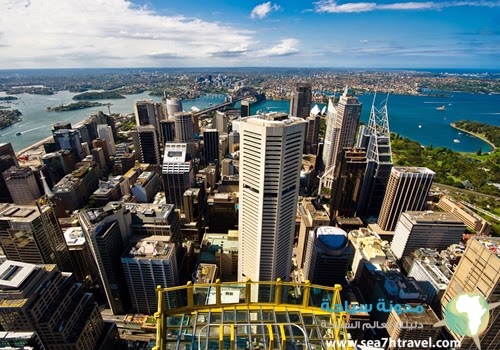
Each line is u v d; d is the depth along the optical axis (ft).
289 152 449.48
